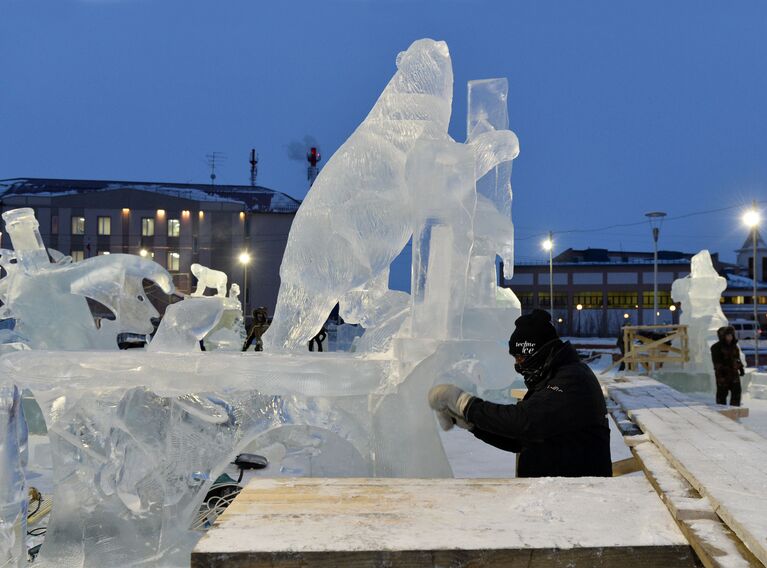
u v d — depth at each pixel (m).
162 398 2.79
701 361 12.80
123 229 44.03
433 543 1.17
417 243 3.17
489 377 3.51
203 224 44.66
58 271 6.08
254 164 57.28
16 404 2.64
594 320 56.91
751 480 1.44
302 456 3.88
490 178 5.09
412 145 3.32
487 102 5.22
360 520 1.29
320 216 3.36
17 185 45.47
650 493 1.47
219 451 2.78
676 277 55.84
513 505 1.38
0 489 2.56
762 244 61.50
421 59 3.40
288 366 2.76
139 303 5.24
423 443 2.95
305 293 3.41
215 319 3.24
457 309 3.25
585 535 1.21
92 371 2.65
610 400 4.30
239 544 1.17
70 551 2.68
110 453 2.75
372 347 3.50
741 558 1.07
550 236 39.16
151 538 2.72
